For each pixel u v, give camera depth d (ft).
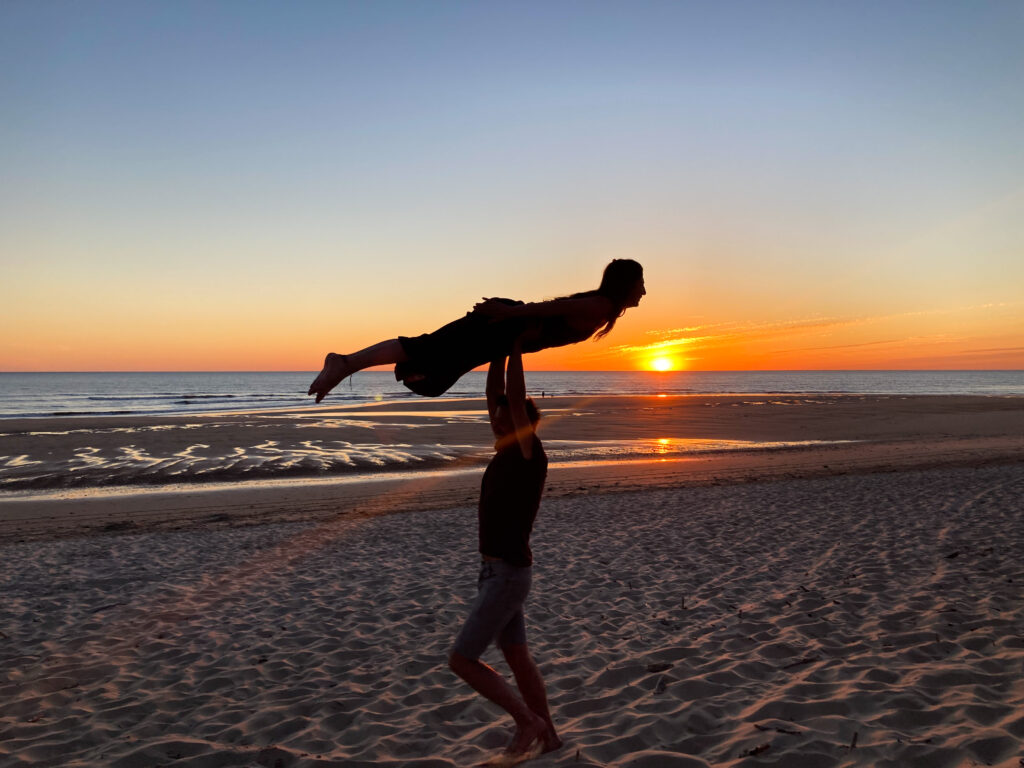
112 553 30.19
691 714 12.00
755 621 17.89
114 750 11.68
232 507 42.78
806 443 81.35
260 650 17.19
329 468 60.49
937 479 46.09
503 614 9.85
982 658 14.01
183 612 20.72
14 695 14.55
